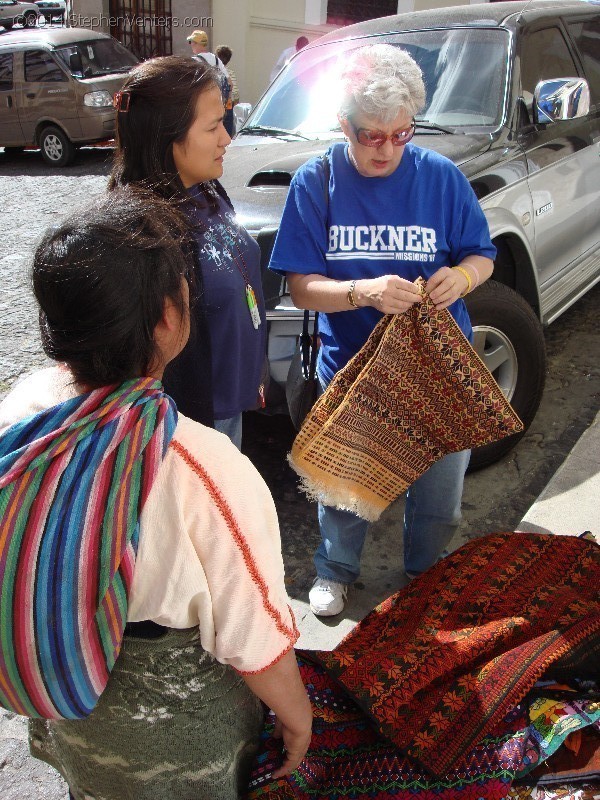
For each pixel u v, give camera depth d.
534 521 2.88
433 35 3.99
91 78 10.45
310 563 3.04
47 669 1.08
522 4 4.24
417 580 1.96
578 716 1.56
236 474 1.12
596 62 4.49
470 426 2.13
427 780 1.51
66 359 1.09
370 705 1.59
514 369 3.33
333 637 2.61
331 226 2.18
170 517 1.07
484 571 1.92
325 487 2.21
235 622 1.12
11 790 2.16
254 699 1.39
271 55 11.90
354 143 2.05
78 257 1.03
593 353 4.59
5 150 12.13
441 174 2.14
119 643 1.11
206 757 1.28
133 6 13.33
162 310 1.09
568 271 4.23
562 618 1.76
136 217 1.12
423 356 2.03
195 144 1.85
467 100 3.73
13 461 1.03
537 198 3.67
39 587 1.04
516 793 1.50
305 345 2.48
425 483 2.46
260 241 3.02
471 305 3.07
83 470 1.03
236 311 2.02
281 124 4.04
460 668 1.68
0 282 5.89
